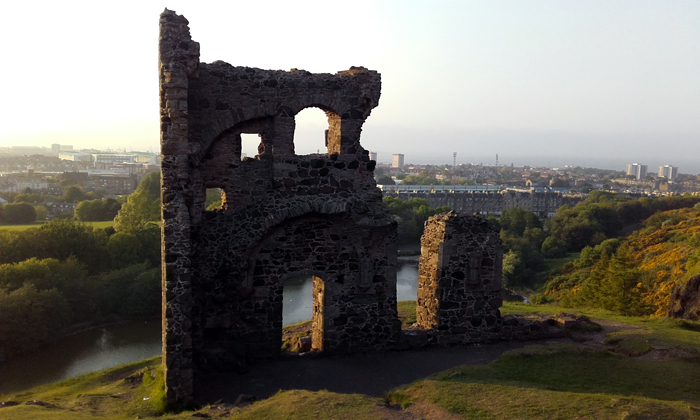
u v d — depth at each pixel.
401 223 71.38
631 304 27.16
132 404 13.27
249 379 14.20
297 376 14.44
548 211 143.00
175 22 13.59
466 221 16.75
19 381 26.72
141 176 196.12
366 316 16.28
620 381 12.46
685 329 17.86
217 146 15.16
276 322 15.69
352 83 15.98
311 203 15.55
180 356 12.89
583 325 17.92
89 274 44.16
